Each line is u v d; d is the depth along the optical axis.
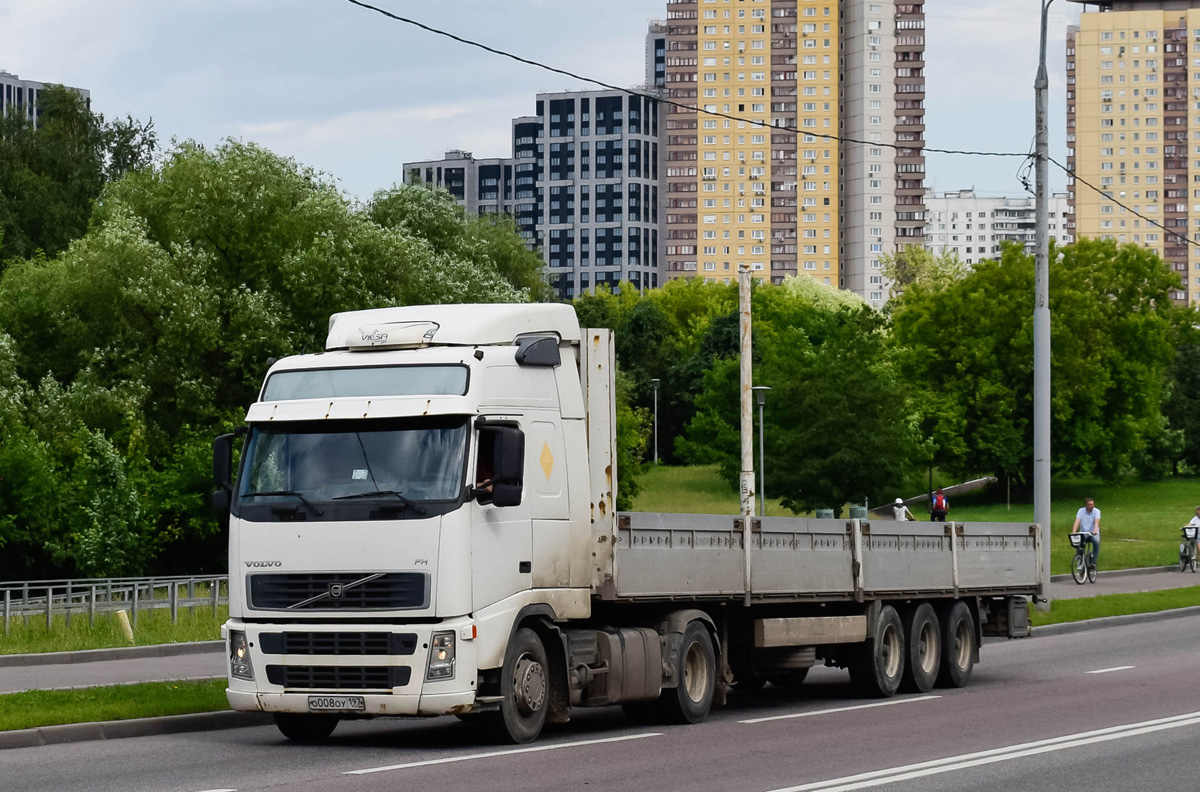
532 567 29.69
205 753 28.20
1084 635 62.75
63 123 178.75
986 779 24.34
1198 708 35.44
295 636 28.45
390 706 27.83
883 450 163.00
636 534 32.00
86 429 101.75
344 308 110.19
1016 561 47.81
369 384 29.30
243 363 111.69
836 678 48.34
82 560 94.75
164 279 108.50
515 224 156.50
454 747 29.03
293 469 29.09
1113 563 106.75
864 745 29.08
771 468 169.50
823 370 167.25
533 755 27.50
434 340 30.00
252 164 114.88
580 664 30.81
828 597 38.38
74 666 48.91
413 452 28.58
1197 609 73.75
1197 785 23.88
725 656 35.41
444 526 28.03
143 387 108.31
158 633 61.62
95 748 29.00
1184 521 170.50
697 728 32.59
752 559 35.72
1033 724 32.66
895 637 41.09
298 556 28.59
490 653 28.42
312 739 30.88
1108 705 36.41
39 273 119.69
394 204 133.38
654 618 33.66
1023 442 199.88
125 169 179.88
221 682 38.09
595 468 31.56
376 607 28.09
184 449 106.38
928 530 43.00
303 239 113.25
